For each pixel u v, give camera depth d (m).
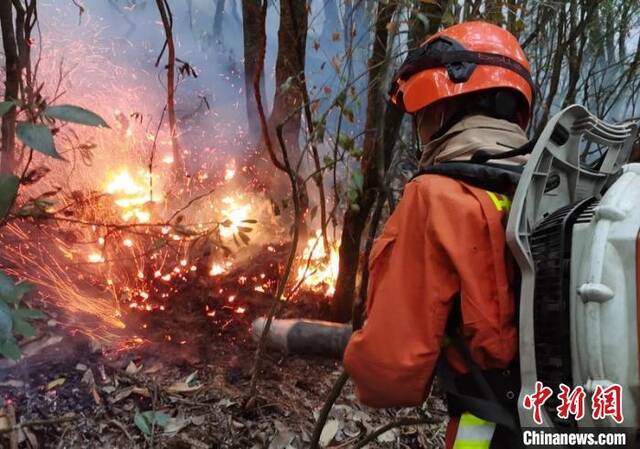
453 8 2.43
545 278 1.07
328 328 2.02
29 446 1.81
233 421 2.12
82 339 2.30
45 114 1.13
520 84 1.30
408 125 2.88
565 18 3.29
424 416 2.36
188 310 2.65
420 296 1.14
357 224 2.51
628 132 1.38
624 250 0.97
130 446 1.92
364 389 1.24
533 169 1.08
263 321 2.15
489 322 1.08
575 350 1.02
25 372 2.06
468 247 1.09
